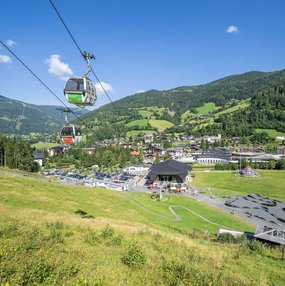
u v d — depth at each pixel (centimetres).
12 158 13525
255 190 11250
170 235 2722
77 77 2384
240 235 3950
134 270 1312
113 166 18900
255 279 1590
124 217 4612
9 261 1006
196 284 1231
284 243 3762
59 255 1307
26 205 3812
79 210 4191
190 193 10456
